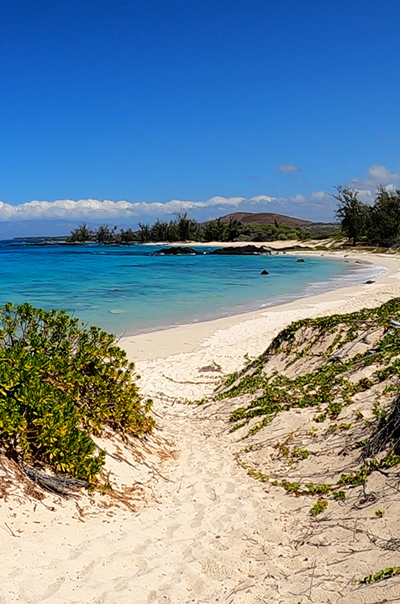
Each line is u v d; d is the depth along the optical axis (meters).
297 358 10.55
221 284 33.31
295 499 5.77
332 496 5.57
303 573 4.30
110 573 4.07
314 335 10.80
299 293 28.25
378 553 4.26
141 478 6.04
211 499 5.84
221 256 71.75
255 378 10.58
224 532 5.05
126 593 3.85
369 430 6.59
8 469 4.73
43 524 4.36
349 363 9.27
